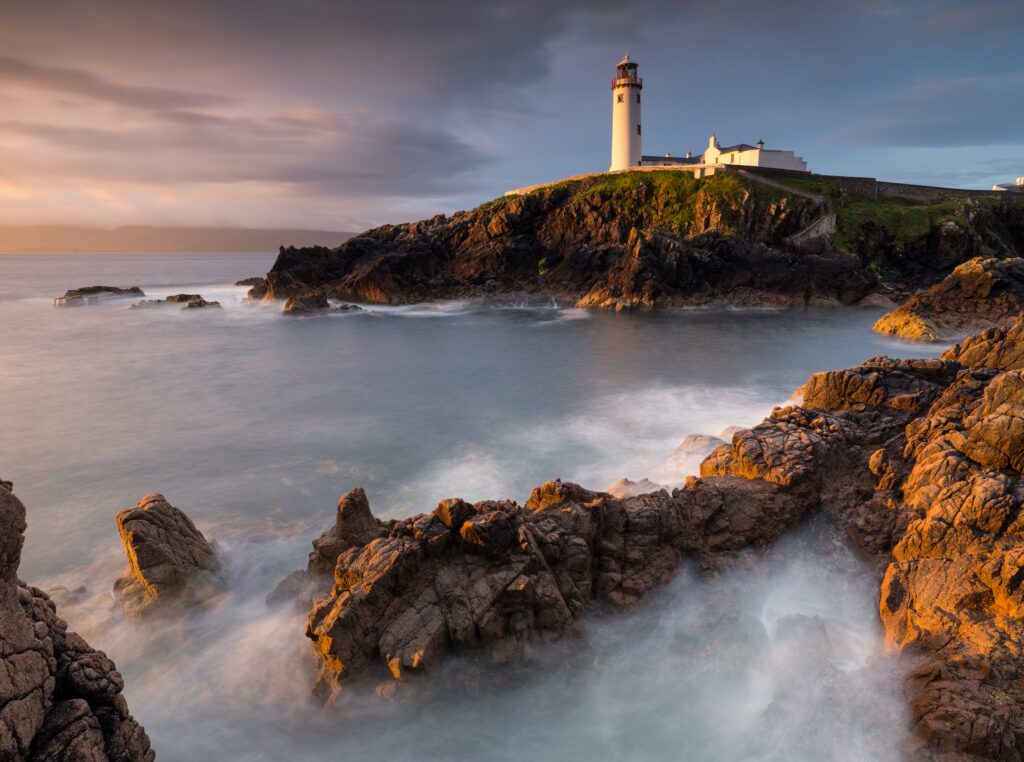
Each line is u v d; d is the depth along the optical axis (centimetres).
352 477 2767
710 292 8119
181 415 3762
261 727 1329
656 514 1748
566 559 1571
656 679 1384
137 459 3031
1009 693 1133
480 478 2695
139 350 5834
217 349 5869
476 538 1501
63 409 3903
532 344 5953
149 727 1332
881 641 1470
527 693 1354
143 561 1680
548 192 9769
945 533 1555
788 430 2212
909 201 10250
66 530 2323
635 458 2836
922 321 5775
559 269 9219
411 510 2408
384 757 1258
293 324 7388
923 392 2412
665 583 1634
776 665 1366
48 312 8631
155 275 19562
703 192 8912
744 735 1230
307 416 3712
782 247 8631
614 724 1288
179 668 1495
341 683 1317
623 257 8512
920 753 1090
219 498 2570
